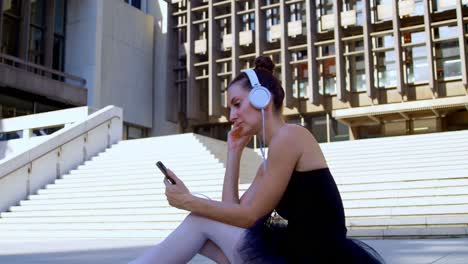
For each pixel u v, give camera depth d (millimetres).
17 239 9312
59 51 27641
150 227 9602
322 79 24500
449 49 22328
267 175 1804
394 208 8430
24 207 11945
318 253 1724
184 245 1854
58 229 10375
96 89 26734
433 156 12047
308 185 1792
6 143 17156
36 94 23656
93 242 8250
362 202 8758
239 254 1747
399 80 21781
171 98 27641
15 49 24797
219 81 26406
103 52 27516
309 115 25359
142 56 30234
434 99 21297
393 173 11117
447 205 8242
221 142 15211
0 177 12078
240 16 26297
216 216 1797
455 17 22250
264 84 1925
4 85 21797
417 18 22875
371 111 22047
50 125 16953
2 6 23312
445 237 7133
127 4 29531
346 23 23375
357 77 24125
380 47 23844
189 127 28359
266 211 1799
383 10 22844
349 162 13047
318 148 1857
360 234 7703
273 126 1917
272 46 25781
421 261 4148
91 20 27391
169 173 1839
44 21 26469
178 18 28328
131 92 29094
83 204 11297
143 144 15219
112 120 16078
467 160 11219
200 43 26859
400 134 23219
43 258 5695
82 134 14766
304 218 1778
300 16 25250
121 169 13258
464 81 20812
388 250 5367
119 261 5195
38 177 13234
